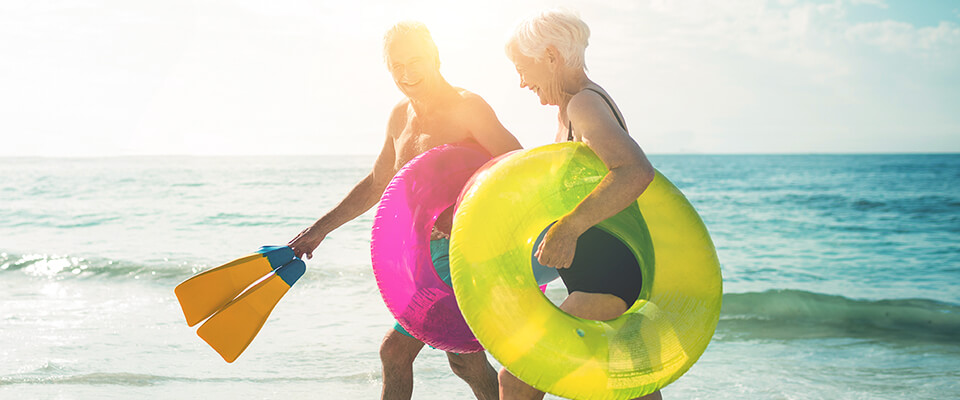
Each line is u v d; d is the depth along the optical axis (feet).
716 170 169.17
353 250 32.58
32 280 26.78
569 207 6.79
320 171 128.88
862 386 13.71
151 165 164.45
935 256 39.93
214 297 8.73
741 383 13.85
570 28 7.26
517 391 7.19
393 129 9.67
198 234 43.42
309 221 49.85
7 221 49.57
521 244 6.62
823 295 24.16
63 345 15.81
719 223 60.23
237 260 8.72
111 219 50.83
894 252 41.78
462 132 8.90
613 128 6.62
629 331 6.65
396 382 9.16
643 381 6.56
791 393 13.16
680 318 6.81
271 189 79.87
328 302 21.52
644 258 7.09
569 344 6.41
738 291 27.55
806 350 17.44
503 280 6.44
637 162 6.46
